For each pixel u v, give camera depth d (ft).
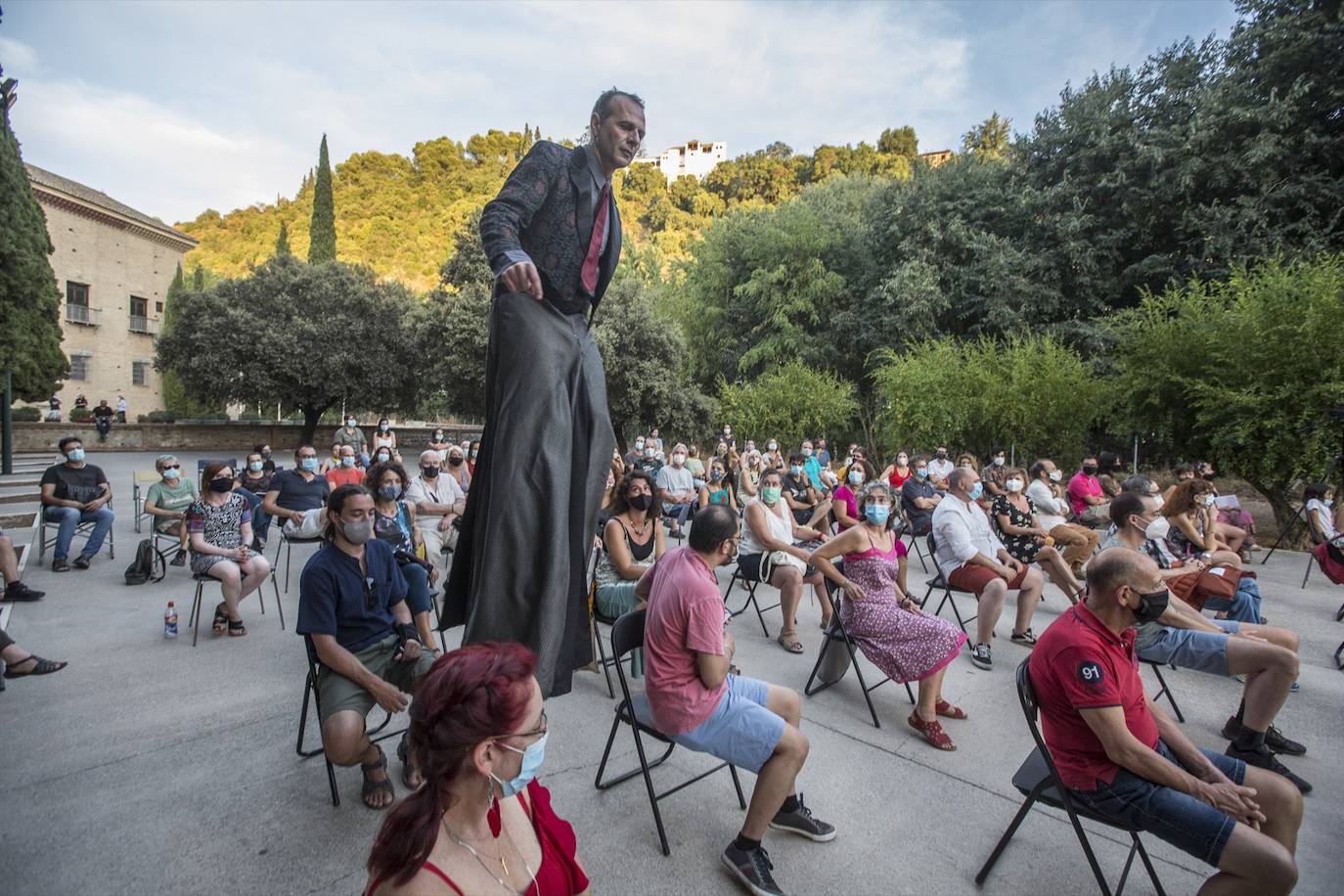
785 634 18.15
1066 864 9.47
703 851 9.50
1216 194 59.82
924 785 11.39
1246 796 7.61
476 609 8.38
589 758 11.96
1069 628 8.75
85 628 18.19
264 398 93.91
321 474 27.27
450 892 4.17
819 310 87.92
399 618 11.64
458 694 4.30
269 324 91.30
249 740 12.16
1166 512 19.81
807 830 9.80
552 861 5.16
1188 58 63.72
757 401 78.84
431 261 327.26
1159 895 8.57
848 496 24.97
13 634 17.54
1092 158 66.13
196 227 392.27
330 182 147.33
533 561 8.39
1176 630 13.05
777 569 18.12
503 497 8.35
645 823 10.13
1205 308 41.52
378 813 10.05
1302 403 33.73
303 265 99.04
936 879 9.06
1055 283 67.82
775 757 8.70
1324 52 54.08
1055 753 8.81
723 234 97.14
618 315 80.28
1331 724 13.85
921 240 77.82
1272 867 7.22
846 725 13.64
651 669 9.54
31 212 52.26
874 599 14.12
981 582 17.19
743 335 94.79
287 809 10.09
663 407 80.53
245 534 18.25
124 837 9.30
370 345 95.61
